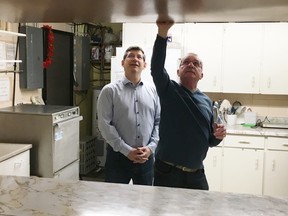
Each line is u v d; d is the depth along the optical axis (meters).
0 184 1.05
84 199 0.95
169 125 2.16
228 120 4.34
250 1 0.87
